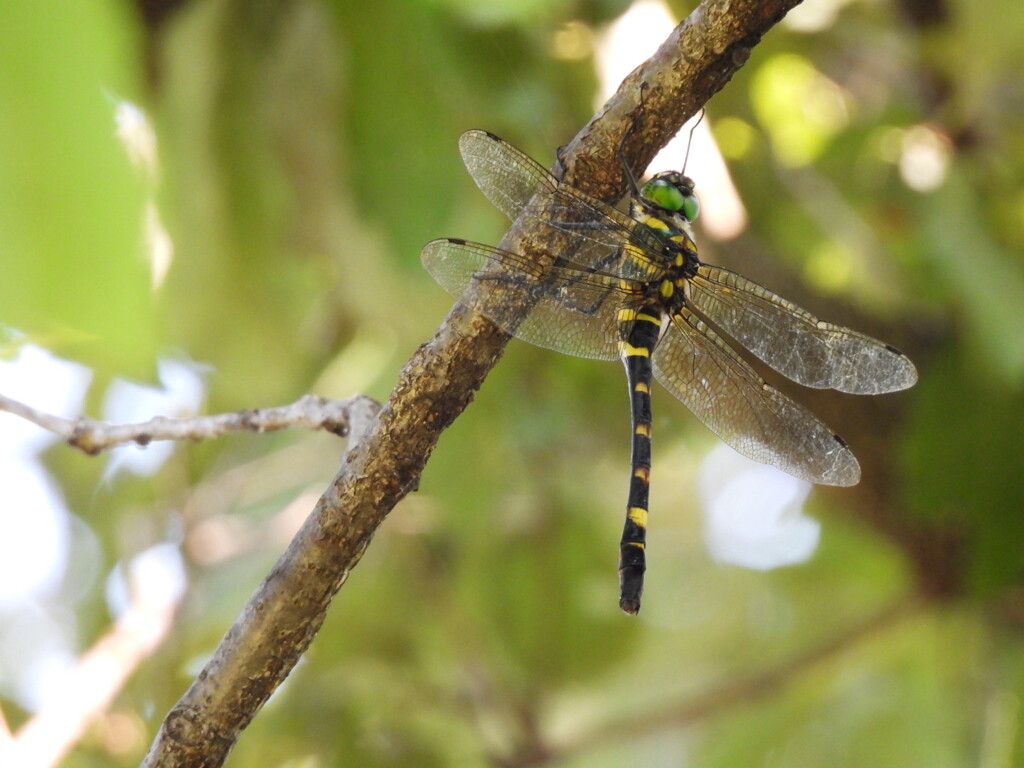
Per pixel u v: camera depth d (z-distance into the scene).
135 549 1.29
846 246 1.29
